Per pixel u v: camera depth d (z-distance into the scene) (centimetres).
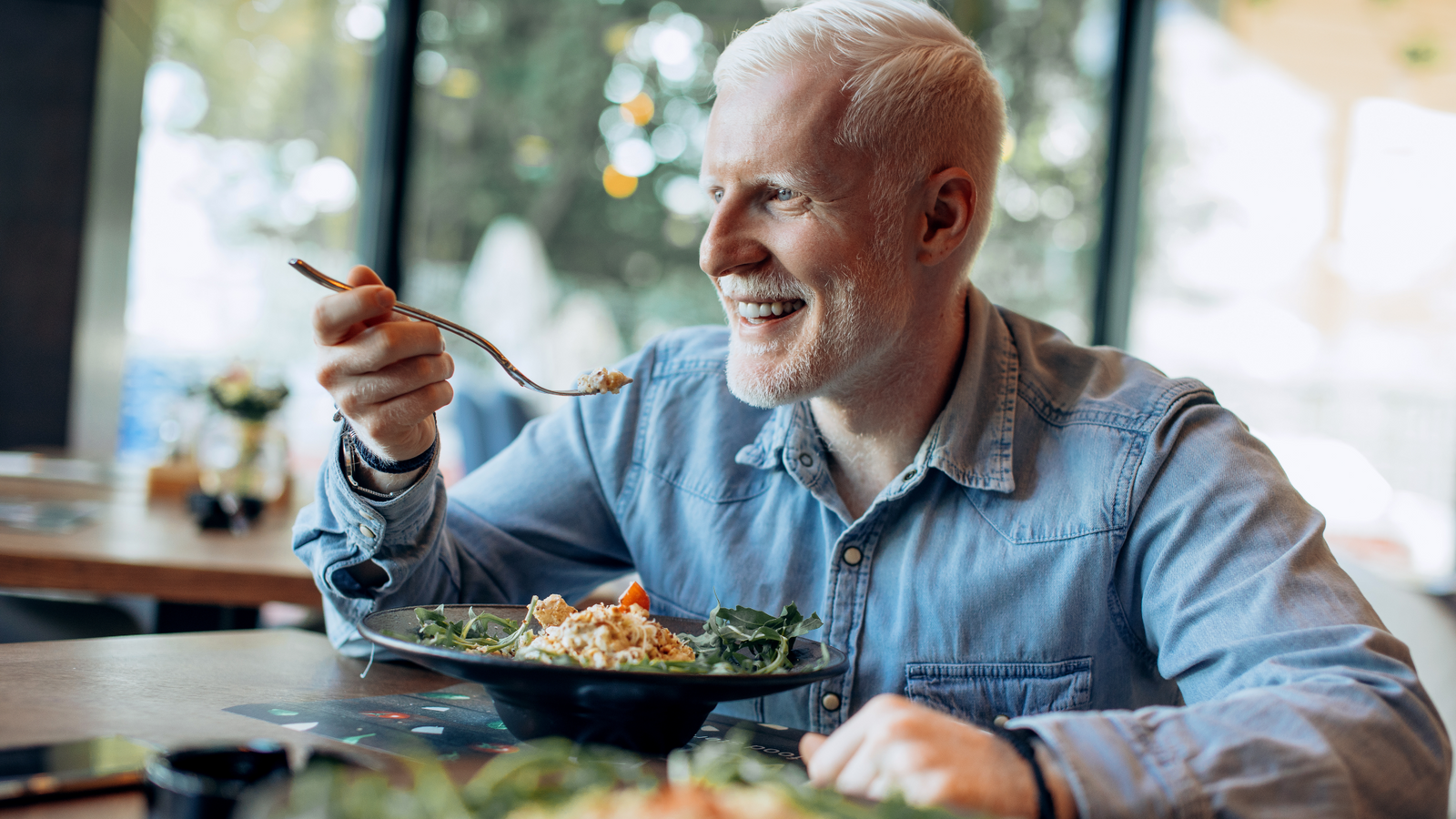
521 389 378
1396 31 354
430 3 372
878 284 109
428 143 375
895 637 115
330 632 115
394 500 104
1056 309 383
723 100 112
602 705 80
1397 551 347
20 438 333
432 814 54
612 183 382
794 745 94
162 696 91
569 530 132
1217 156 370
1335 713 78
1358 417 359
